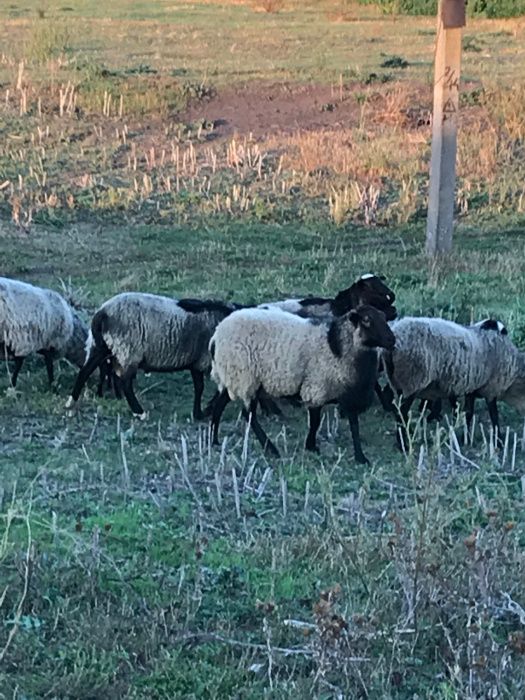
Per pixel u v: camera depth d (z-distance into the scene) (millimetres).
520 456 6219
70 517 4984
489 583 4211
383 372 6742
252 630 4223
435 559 4297
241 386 6059
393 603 4309
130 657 4008
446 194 10062
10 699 3770
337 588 4020
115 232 10961
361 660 3893
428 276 9273
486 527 4953
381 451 6238
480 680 3771
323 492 4930
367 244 10734
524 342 7633
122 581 4410
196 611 4266
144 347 6543
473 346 6270
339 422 6688
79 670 3879
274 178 12328
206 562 4641
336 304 6207
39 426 6285
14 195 11750
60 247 10406
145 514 5086
